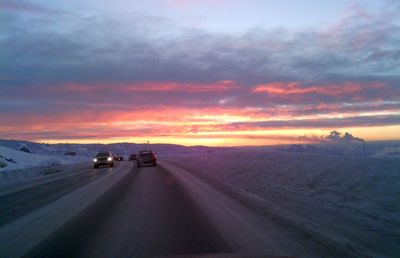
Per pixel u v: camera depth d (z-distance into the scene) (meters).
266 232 10.99
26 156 72.94
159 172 38.62
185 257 5.58
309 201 15.64
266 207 15.09
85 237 11.13
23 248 10.20
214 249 9.34
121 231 11.69
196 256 5.54
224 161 44.78
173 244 9.95
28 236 11.61
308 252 8.98
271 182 22.52
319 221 12.19
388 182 16.47
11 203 19.50
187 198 18.41
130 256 9.00
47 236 11.48
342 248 9.26
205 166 42.22
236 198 17.86
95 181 31.16
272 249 9.25
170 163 56.97
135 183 27.47
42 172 46.91
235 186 22.53
